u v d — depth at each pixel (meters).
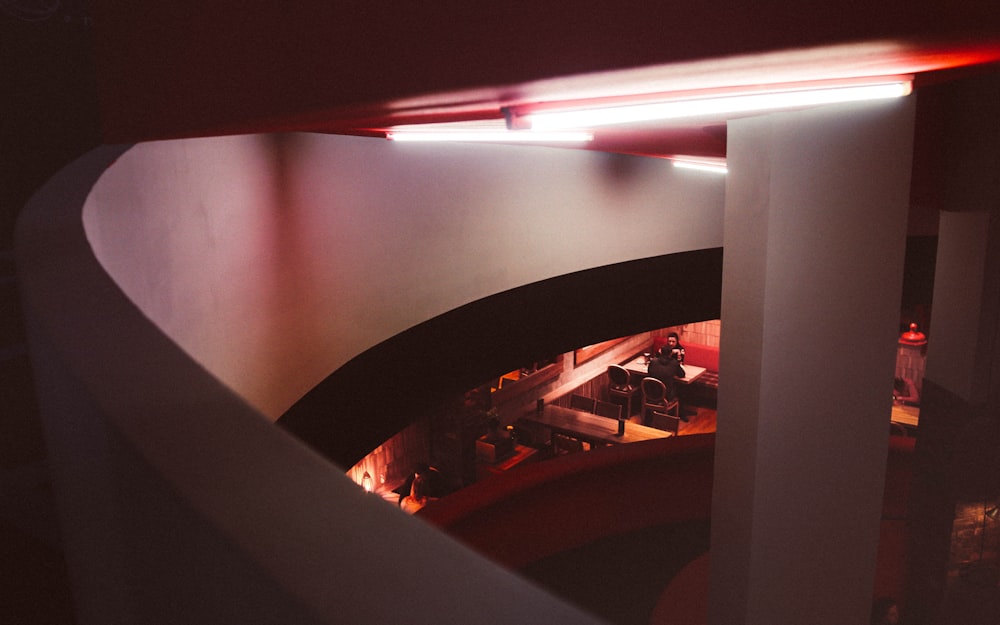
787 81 1.41
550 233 6.41
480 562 0.37
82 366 0.71
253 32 2.30
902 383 11.66
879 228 2.02
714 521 2.26
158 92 3.12
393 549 0.38
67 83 4.89
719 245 7.30
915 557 3.62
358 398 4.91
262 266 3.77
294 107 2.14
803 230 1.89
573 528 5.28
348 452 4.84
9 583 1.70
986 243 3.06
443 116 2.18
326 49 1.93
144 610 0.62
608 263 6.85
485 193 5.82
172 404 0.61
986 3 0.74
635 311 7.09
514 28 1.31
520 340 6.39
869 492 2.23
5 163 4.69
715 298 7.50
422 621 0.32
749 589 2.09
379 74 1.73
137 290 2.27
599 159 6.55
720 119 1.97
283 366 4.04
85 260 1.16
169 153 2.70
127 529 0.61
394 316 5.17
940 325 3.37
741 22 0.95
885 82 1.54
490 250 5.97
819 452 2.10
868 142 1.94
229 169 3.35
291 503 0.44
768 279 1.87
